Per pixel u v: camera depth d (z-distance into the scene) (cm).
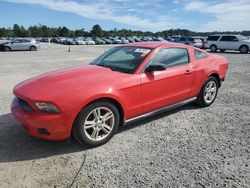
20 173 329
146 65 456
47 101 357
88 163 354
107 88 396
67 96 366
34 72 1128
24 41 2928
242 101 658
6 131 450
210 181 316
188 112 567
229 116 546
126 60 479
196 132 462
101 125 402
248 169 344
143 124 495
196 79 551
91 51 2800
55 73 450
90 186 304
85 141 386
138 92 438
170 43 527
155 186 305
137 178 320
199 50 586
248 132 464
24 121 372
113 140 425
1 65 1395
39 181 313
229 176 327
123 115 427
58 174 328
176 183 311
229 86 838
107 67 477
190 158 369
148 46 498
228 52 2642
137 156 374
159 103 480
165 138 436
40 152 382
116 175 326
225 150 395
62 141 415
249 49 2473
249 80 944
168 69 493
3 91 739
